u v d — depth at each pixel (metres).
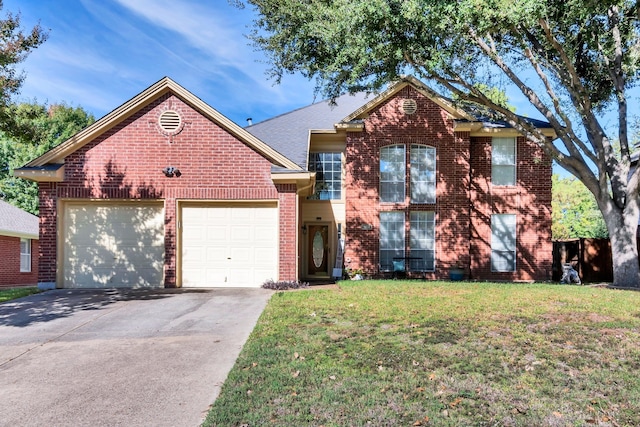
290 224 12.05
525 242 16.66
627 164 13.59
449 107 16.09
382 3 10.29
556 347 5.91
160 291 11.22
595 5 10.26
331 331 6.79
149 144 12.04
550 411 4.08
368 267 16.08
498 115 15.37
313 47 13.90
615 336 6.38
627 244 13.01
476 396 4.39
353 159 16.38
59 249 11.89
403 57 11.94
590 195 36.28
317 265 16.84
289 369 5.12
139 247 12.13
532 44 13.99
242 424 3.81
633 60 13.32
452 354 5.65
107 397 4.53
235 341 6.52
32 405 4.36
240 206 12.33
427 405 4.18
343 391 4.49
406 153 16.34
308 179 11.94
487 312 8.00
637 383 4.70
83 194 11.91
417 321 7.31
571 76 12.83
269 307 8.66
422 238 16.33
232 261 12.24
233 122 12.02
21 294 10.48
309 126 17.25
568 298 9.53
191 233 12.24
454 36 11.45
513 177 16.86
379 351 5.77
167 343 6.45
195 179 12.08
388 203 16.30
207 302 9.55
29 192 31.70
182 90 11.98
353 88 13.68
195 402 4.39
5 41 12.59
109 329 7.29
